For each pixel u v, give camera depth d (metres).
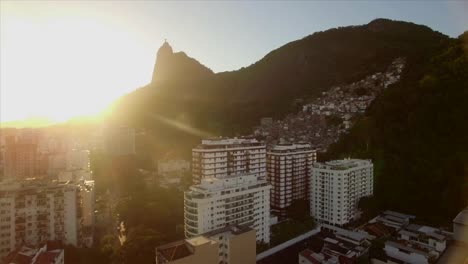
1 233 110.31
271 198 156.12
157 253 78.06
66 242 116.62
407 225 126.50
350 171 138.88
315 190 143.75
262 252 109.00
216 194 102.38
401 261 100.06
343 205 134.62
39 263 90.00
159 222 131.12
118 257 102.88
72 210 118.06
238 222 106.75
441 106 159.38
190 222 100.88
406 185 142.25
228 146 145.25
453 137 149.12
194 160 144.75
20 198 112.50
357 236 118.38
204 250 80.00
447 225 122.19
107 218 158.50
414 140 161.38
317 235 127.38
